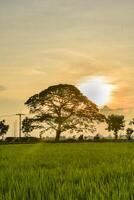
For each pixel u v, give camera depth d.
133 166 13.23
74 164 15.81
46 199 8.01
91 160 18.11
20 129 99.06
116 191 8.13
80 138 94.56
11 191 8.84
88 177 10.89
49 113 101.44
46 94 100.94
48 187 9.16
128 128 112.38
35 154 25.12
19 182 10.02
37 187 8.97
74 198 7.88
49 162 17.44
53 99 101.00
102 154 23.58
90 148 35.09
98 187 8.77
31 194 8.32
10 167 14.71
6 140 93.44
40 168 13.85
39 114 101.94
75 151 28.84
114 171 12.11
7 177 11.43
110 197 7.81
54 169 13.40
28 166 15.61
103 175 11.29
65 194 8.14
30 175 11.56
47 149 34.03
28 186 9.27
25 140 93.00
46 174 11.80
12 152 28.53
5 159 20.28
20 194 8.31
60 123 100.81
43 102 100.81
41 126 101.12
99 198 7.77
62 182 10.19
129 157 20.08
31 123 101.12
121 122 116.44
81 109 101.94
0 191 9.01
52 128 100.88
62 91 100.25
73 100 100.81
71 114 101.19
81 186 9.12
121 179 9.87
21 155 24.09
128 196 7.79
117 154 23.39
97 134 102.62
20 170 13.77
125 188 8.58
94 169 12.81
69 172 11.99
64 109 100.94
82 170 12.44
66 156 22.12
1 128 108.81
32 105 101.62
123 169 12.49
